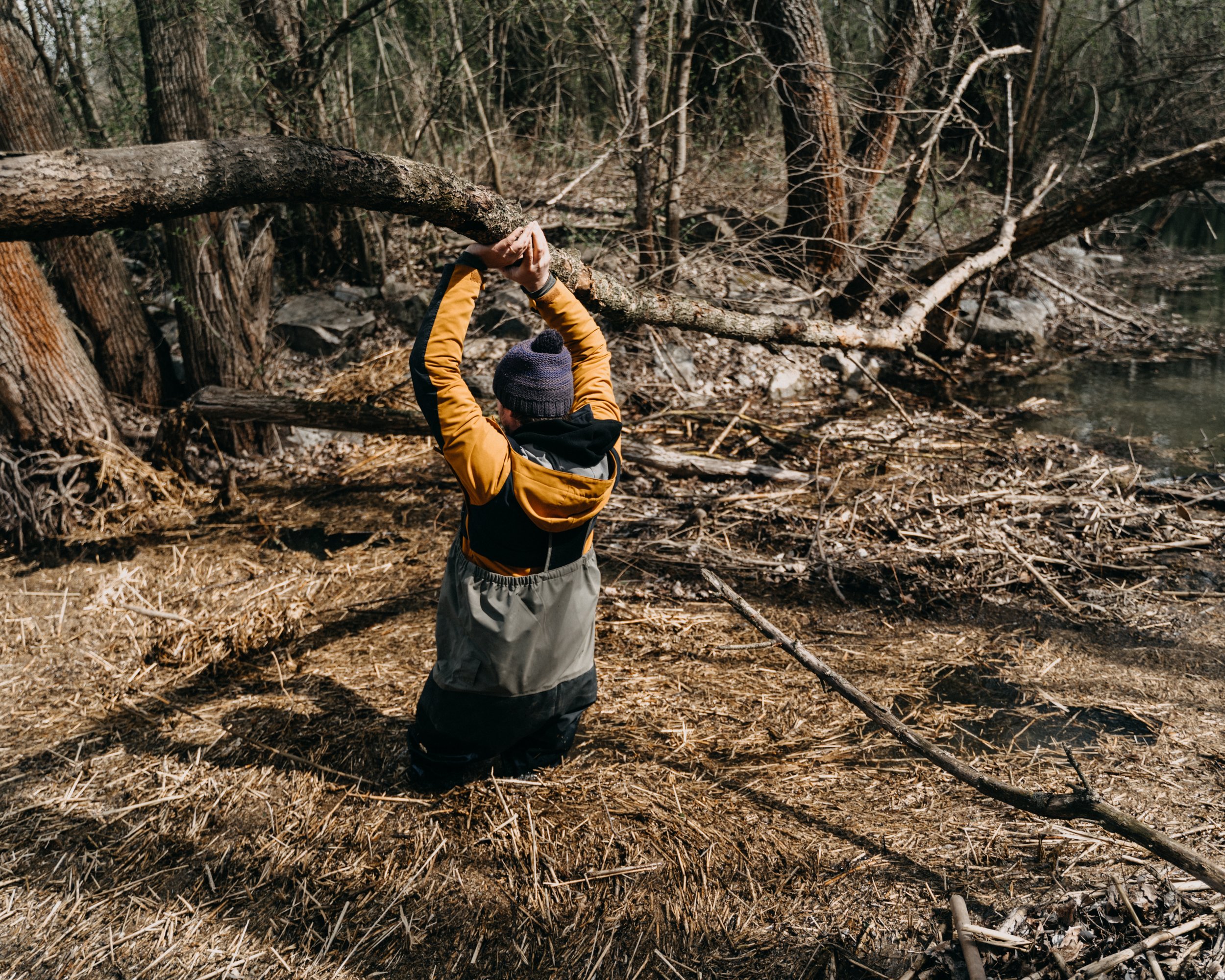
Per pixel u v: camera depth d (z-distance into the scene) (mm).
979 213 9680
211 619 4207
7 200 1683
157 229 7645
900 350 5508
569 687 2668
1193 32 12516
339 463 6242
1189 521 4871
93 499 5453
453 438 2211
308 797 2955
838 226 8055
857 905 2430
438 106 7445
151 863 2746
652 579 4500
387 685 3588
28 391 5289
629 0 7066
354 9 8211
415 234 9055
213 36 6141
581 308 2576
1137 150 12195
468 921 2461
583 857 2639
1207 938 2221
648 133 7090
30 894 2658
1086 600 4188
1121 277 11242
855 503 5137
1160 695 3416
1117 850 2555
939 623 4066
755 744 3156
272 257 6707
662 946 2355
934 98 8852
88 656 3986
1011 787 2457
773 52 8016
